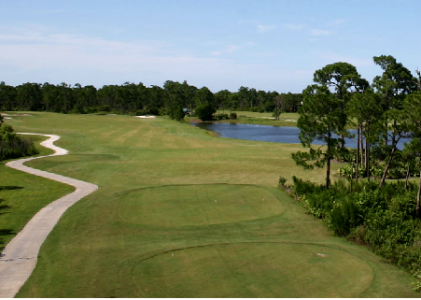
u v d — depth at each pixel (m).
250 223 25.30
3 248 20.67
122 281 16.70
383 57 44.50
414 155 30.72
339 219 23.53
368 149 36.97
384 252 20.14
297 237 23.03
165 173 42.50
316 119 33.91
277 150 57.78
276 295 15.48
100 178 40.06
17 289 16.05
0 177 40.19
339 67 46.69
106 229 23.73
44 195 32.22
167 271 17.77
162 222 25.22
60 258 19.33
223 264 18.61
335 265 18.64
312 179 39.59
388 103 43.25
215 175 41.31
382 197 27.25
